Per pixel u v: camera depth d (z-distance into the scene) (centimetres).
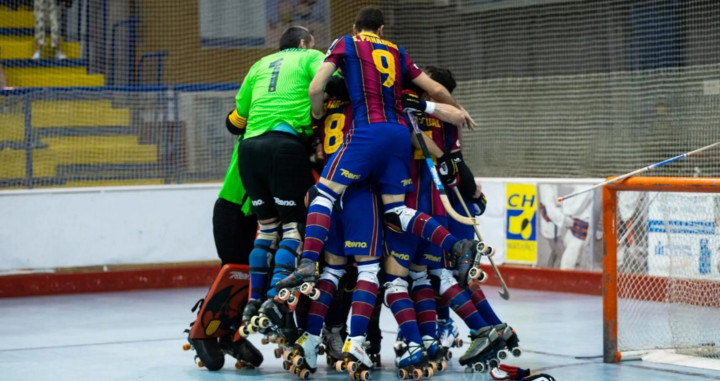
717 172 1652
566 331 1280
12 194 1744
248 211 1055
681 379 952
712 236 1259
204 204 1884
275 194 979
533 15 2353
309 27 2488
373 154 919
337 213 949
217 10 2412
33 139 1845
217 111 1956
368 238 935
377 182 941
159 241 1848
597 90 1828
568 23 2295
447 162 995
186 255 1872
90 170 1880
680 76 1728
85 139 1888
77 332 1323
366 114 927
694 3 2050
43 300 1703
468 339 1234
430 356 983
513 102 1942
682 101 1716
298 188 979
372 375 986
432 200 998
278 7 2466
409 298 966
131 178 1909
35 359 1103
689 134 1705
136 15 2348
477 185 1036
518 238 1791
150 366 1053
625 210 1562
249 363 1029
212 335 1017
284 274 960
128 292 1819
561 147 1873
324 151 984
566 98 1867
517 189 1786
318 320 951
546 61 2338
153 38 2364
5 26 2362
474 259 899
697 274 1273
